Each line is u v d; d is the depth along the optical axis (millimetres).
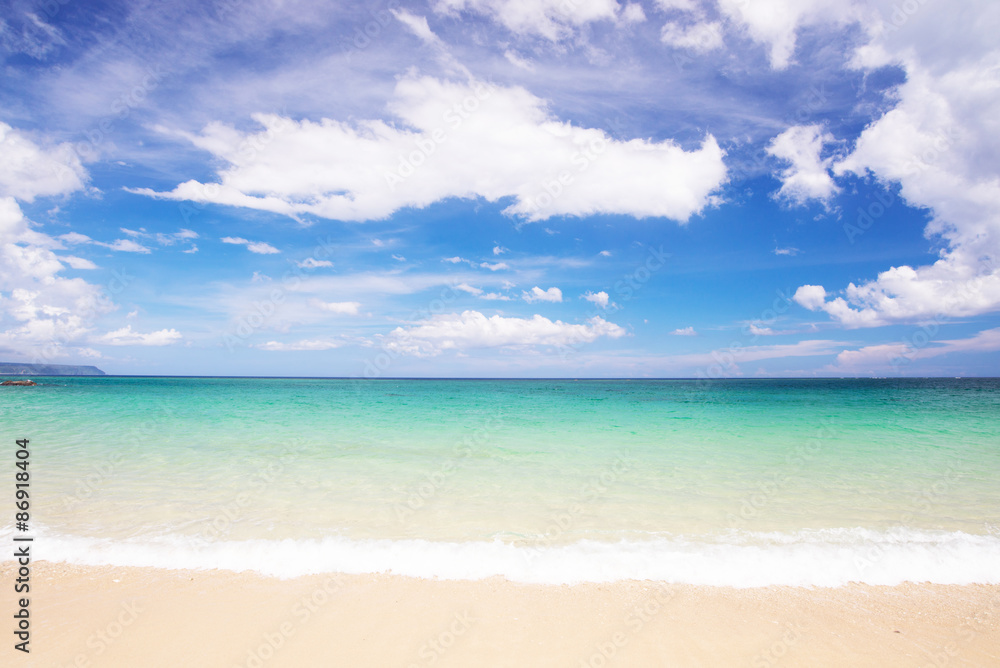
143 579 5586
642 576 5789
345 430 17969
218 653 4219
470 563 6078
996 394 46844
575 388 75938
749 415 24344
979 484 10109
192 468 11297
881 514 8172
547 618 4844
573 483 10195
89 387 60000
